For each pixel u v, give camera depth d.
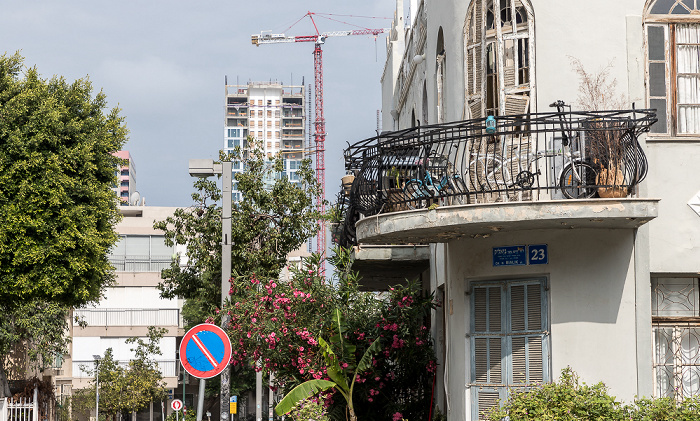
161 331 54.28
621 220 10.49
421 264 17.47
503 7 12.21
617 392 11.16
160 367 60.09
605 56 11.68
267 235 22.62
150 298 62.22
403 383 15.52
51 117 23.22
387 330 15.05
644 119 10.46
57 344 38.62
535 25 11.87
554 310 11.54
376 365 15.17
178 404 43.62
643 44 11.77
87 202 24.50
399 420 14.71
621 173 10.63
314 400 13.85
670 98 11.73
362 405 15.17
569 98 11.66
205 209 22.92
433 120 14.83
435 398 15.53
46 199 23.20
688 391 11.41
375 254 16.52
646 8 11.82
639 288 11.22
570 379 10.84
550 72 11.74
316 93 147.25
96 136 24.91
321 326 14.82
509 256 11.89
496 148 11.93
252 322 16.16
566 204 10.33
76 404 53.94
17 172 23.08
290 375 15.51
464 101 12.73
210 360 11.98
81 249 23.94
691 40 11.83
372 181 12.28
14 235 22.98
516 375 11.90
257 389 33.94
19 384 33.47
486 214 10.61
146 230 64.94
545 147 10.84
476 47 12.56
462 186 11.88
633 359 11.16
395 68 25.69
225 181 15.07
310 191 23.14
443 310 15.63
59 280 23.64
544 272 11.66
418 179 11.87
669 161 11.49
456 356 12.77
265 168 23.05
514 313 12.02
